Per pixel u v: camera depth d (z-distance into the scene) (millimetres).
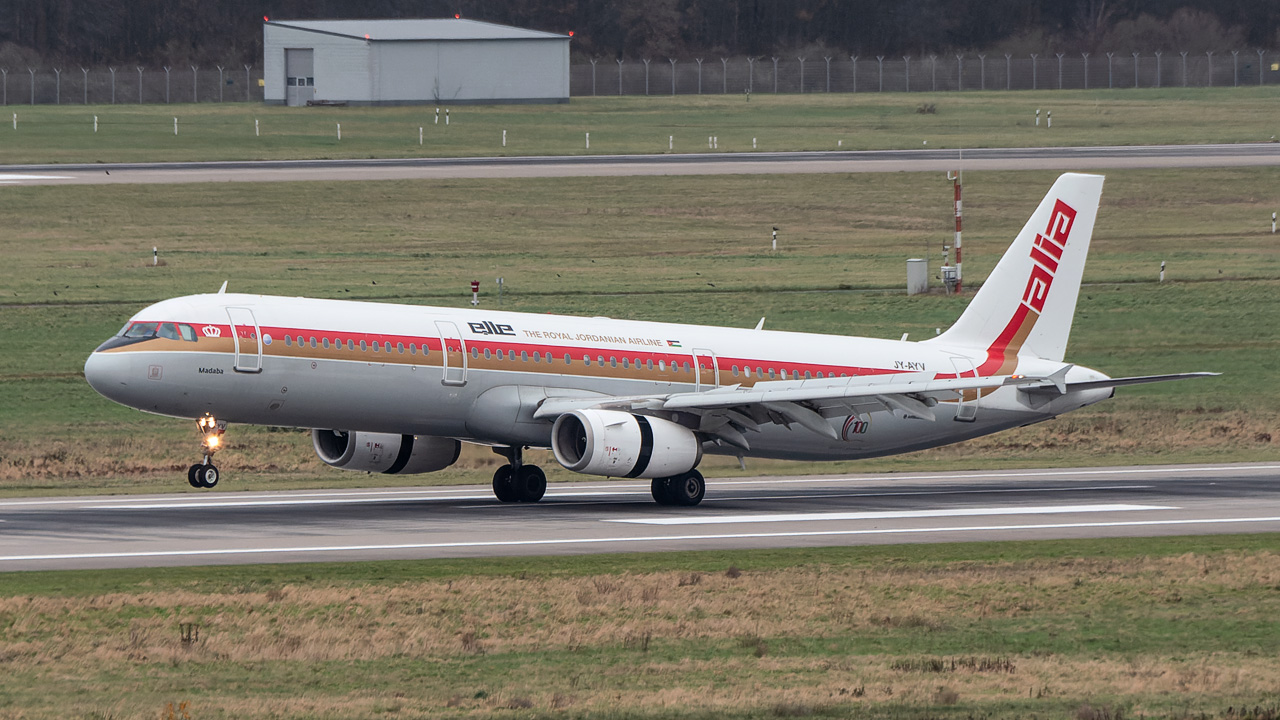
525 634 91750
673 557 120375
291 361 148000
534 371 161000
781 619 97062
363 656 85688
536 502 169000
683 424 163375
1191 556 120000
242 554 119750
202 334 144875
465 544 126688
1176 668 83750
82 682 79000
